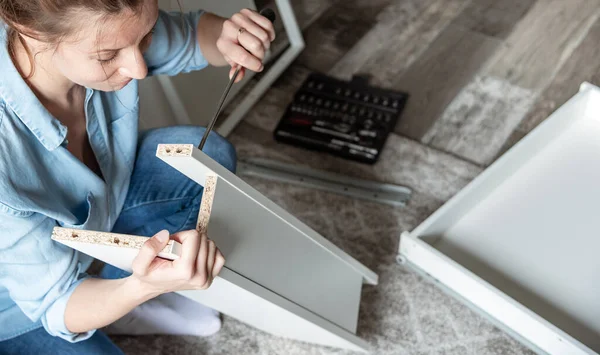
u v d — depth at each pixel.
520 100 1.79
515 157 1.46
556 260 1.38
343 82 1.88
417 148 1.73
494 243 1.41
